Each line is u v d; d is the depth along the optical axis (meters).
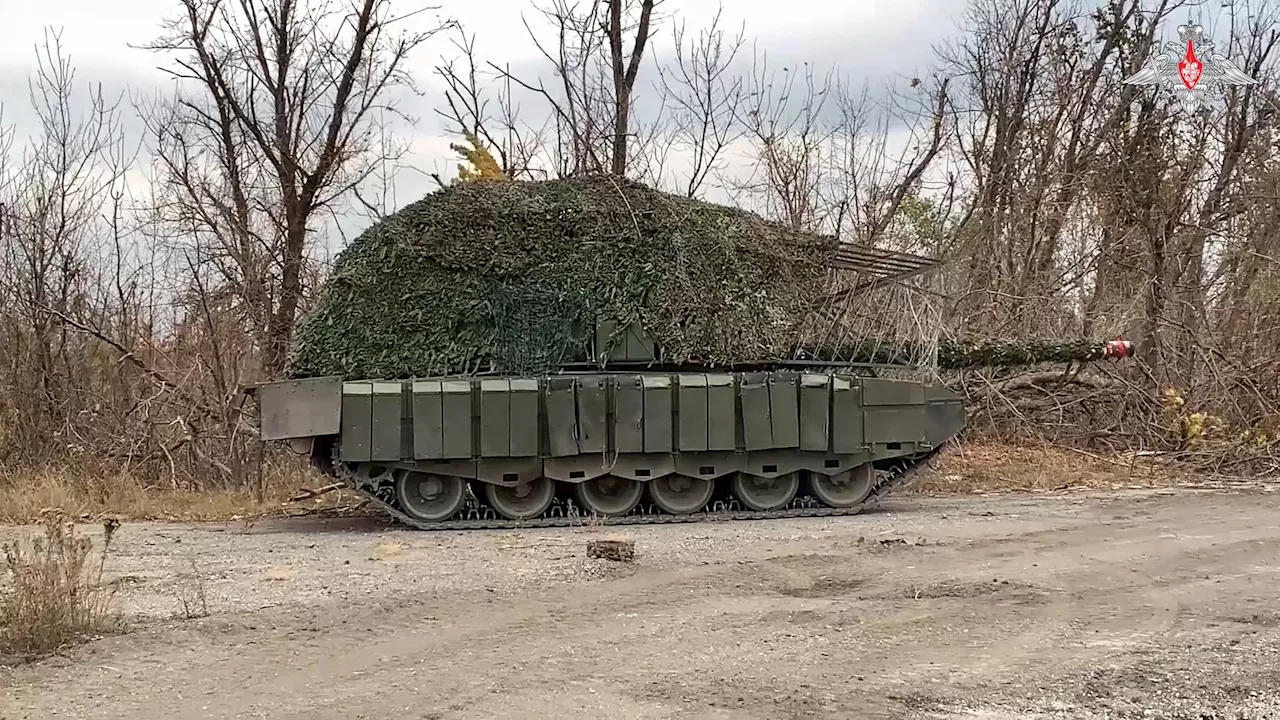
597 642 8.84
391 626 9.39
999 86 31.95
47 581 9.09
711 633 9.12
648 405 16.69
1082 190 29.81
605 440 16.58
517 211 17.70
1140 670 7.94
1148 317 27.44
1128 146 29.50
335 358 17.23
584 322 17.58
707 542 14.11
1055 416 25.98
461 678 7.84
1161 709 7.09
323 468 16.69
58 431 23.34
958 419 17.88
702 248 17.98
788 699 7.32
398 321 17.30
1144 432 25.09
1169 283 28.23
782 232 18.94
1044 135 31.28
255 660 8.33
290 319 24.14
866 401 17.34
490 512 16.80
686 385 16.81
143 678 7.85
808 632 9.16
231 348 23.39
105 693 7.49
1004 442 25.11
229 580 11.55
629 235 17.77
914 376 19.38
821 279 19.03
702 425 16.78
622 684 7.68
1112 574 11.68
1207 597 10.51
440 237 17.44
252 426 21.84
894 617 9.72
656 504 17.14
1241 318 27.48
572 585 11.13
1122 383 25.83
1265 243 28.25
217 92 24.80
